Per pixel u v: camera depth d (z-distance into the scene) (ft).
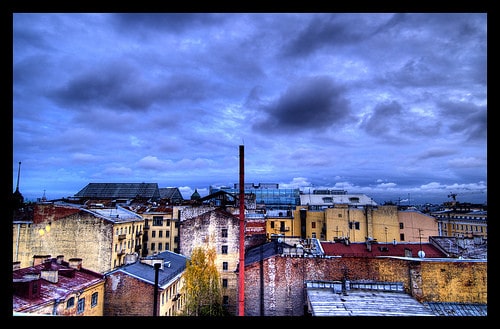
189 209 145.89
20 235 125.08
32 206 131.75
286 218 213.05
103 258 124.67
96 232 126.11
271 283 80.48
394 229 193.16
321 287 75.15
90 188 359.87
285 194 289.74
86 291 73.92
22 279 61.05
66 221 126.52
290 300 79.20
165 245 191.93
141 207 209.26
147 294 82.17
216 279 117.08
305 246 114.93
